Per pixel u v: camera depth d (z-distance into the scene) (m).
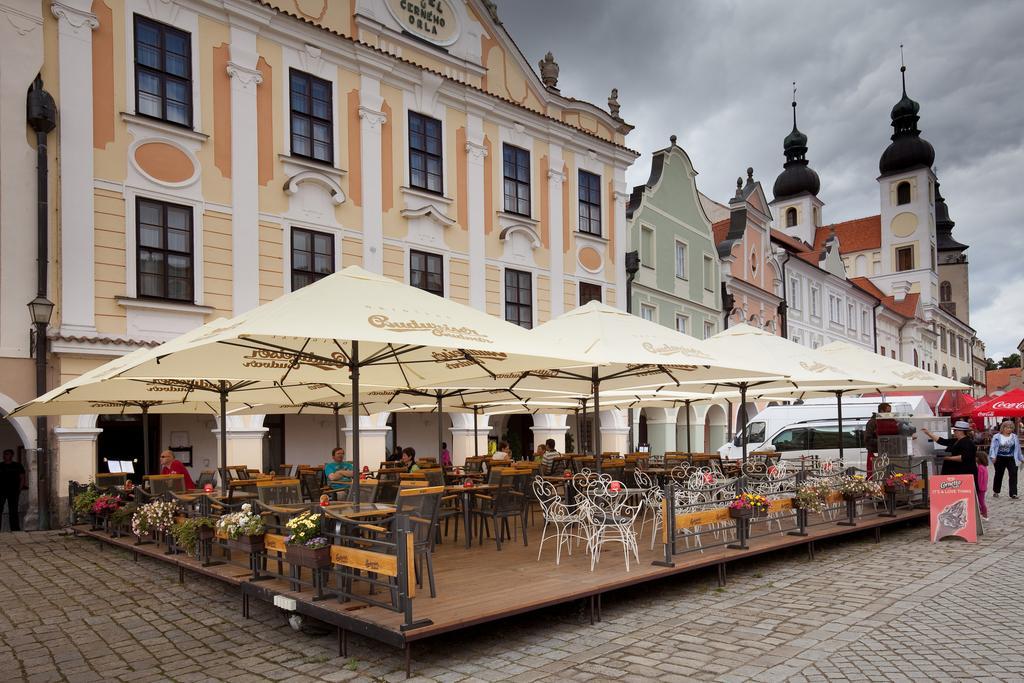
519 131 23.09
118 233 14.85
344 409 16.42
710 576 9.46
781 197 67.75
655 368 11.33
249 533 7.61
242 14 16.81
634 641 6.64
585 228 25.42
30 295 13.77
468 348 6.93
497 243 22.25
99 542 12.18
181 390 11.26
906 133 73.94
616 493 8.59
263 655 6.43
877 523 12.27
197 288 15.87
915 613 7.48
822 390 16.72
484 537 11.02
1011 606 7.76
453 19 21.62
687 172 32.41
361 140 19.00
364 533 7.29
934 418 16.77
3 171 13.59
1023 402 28.80
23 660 6.36
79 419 14.19
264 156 17.17
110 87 14.94
